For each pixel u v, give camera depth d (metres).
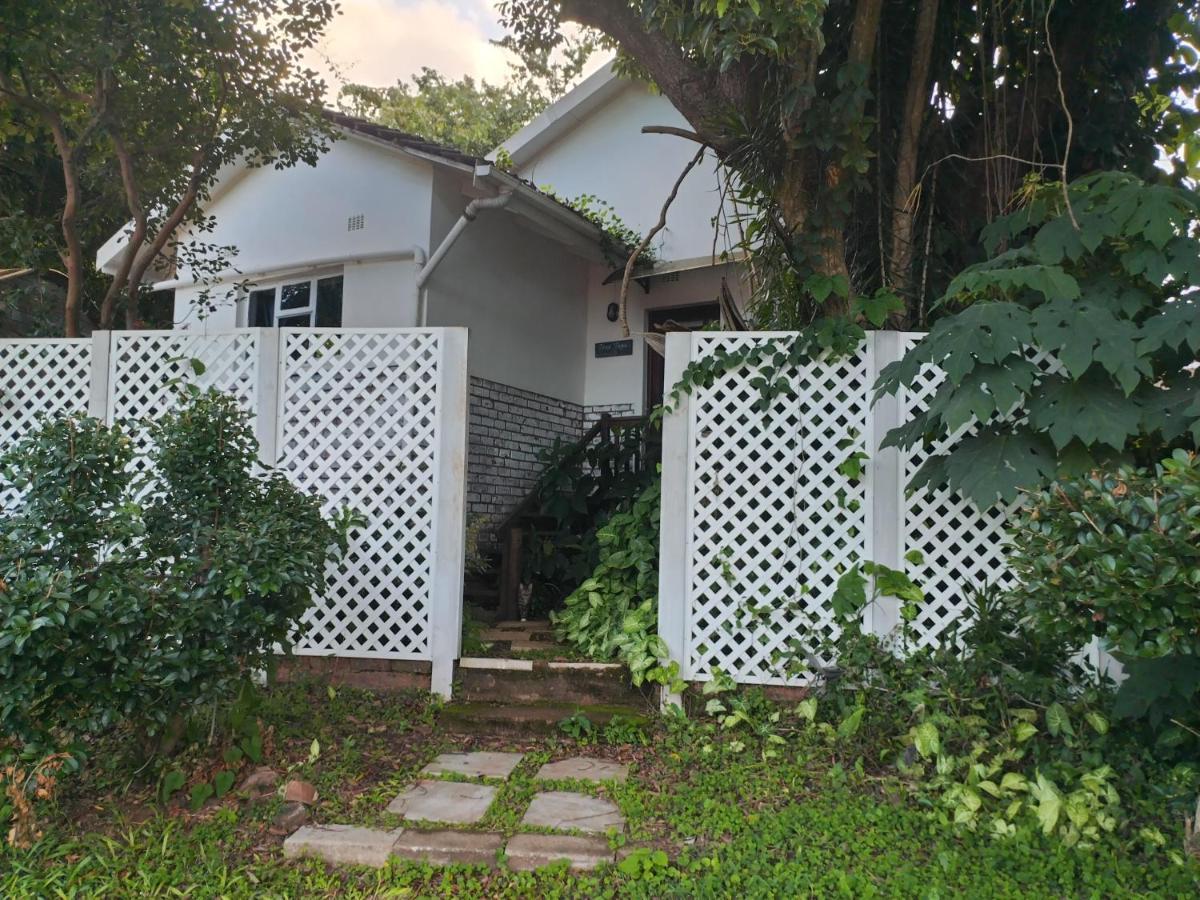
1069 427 3.36
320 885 2.78
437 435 4.65
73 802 3.26
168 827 3.04
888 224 4.96
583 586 5.28
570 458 7.25
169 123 6.34
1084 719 3.50
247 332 4.78
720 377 4.38
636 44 5.00
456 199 7.49
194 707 3.25
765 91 4.65
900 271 4.88
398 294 7.22
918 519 4.14
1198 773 3.18
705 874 2.80
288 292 8.23
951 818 3.15
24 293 7.52
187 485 3.53
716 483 4.36
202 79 6.24
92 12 5.36
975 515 4.07
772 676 4.23
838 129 4.40
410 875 2.82
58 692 2.86
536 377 8.23
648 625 4.54
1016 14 4.97
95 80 5.89
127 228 8.23
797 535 4.25
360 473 4.66
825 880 2.71
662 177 8.83
